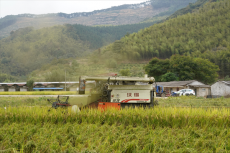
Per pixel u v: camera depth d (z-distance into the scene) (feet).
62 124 28.63
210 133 24.86
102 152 20.38
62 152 20.52
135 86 34.78
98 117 29.71
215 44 484.33
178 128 27.55
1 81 371.15
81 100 36.40
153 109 32.45
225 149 21.04
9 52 613.93
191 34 571.69
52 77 258.57
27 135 24.20
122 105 34.47
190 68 208.54
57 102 39.29
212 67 229.04
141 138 23.36
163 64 229.45
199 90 144.05
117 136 24.32
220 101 74.23
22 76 423.23
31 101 76.54
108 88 34.42
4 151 20.36
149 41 556.51
